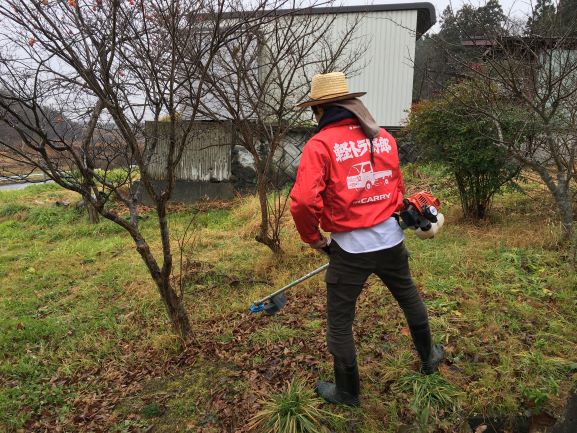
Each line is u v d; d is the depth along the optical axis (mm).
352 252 2504
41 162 3029
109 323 4387
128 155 3492
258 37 4484
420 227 2695
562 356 3025
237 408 2945
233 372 3301
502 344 3166
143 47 2857
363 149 2482
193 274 5125
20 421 3172
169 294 3619
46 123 3029
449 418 2678
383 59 10406
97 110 3070
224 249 6031
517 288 3932
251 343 3646
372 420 2686
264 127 5270
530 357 2988
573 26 4176
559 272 4109
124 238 7461
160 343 3734
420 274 4414
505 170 5477
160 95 3002
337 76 2521
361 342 3416
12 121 2756
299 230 2467
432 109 5621
